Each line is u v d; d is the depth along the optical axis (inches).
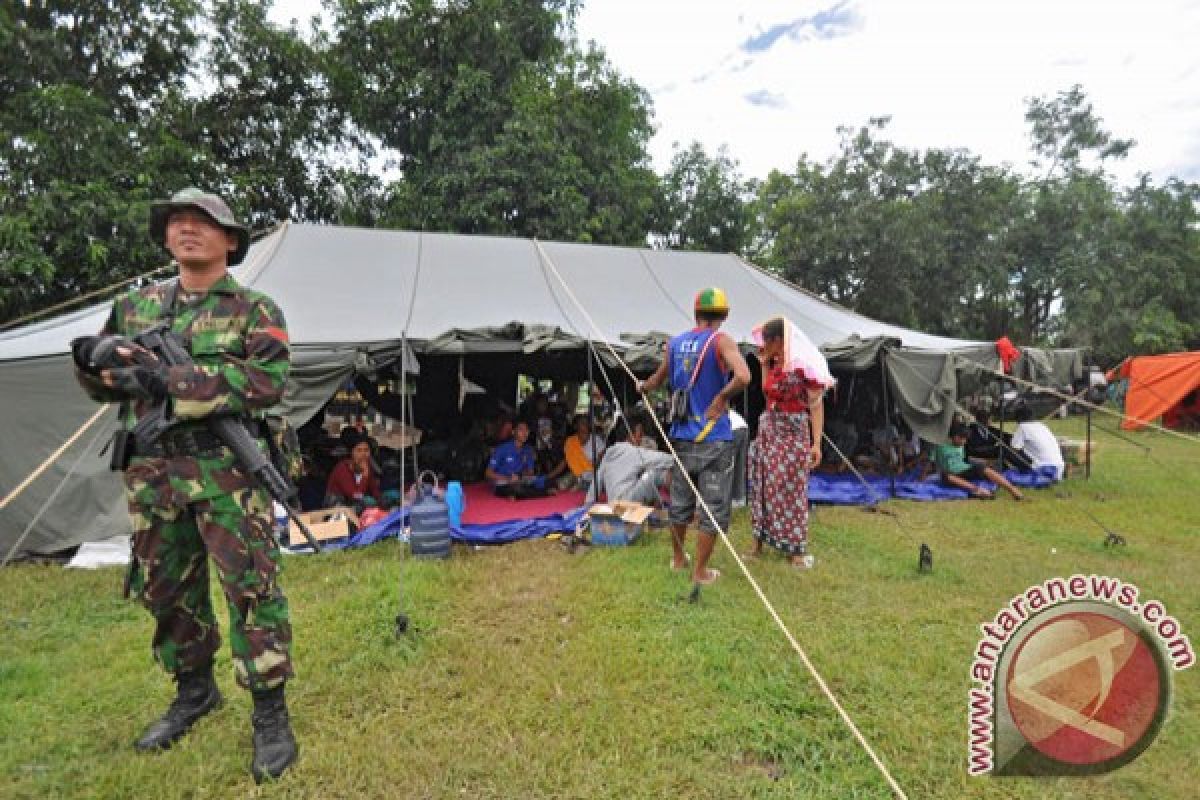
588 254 320.8
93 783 83.1
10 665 113.9
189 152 412.8
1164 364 524.7
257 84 518.0
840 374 332.2
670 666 116.2
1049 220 962.1
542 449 290.2
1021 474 298.4
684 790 85.9
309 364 187.2
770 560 179.3
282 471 91.4
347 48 564.7
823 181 852.0
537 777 87.0
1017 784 87.4
